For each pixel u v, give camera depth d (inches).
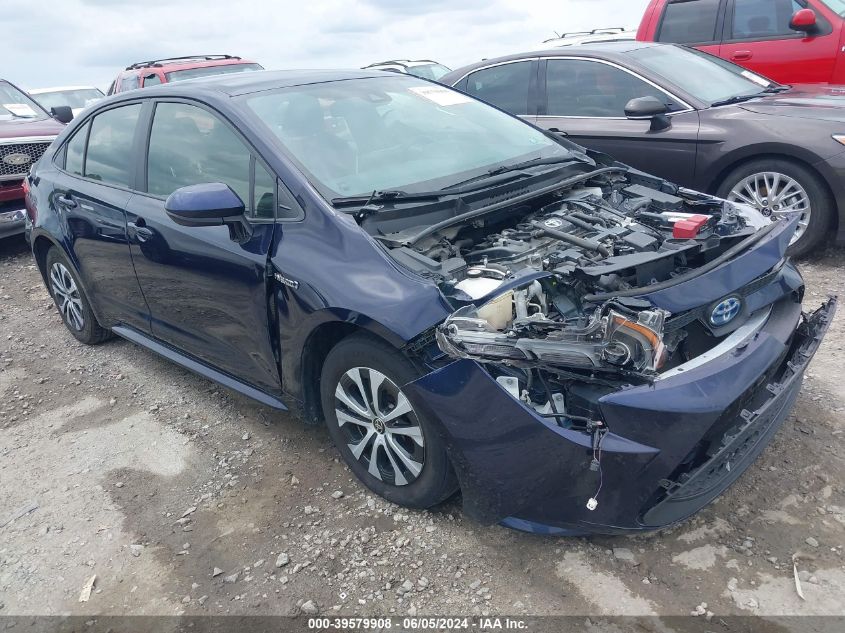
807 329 121.5
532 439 96.4
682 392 96.1
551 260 114.1
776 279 118.8
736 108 219.9
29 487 141.3
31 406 174.9
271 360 133.0
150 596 110.0
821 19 274.8
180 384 178.1
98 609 108.7
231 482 135.6
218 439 151.0
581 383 99.5
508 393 97.2
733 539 108.5
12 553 122.7
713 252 121.3
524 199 131.6
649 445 94.8
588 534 103.5
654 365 95.3
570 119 247.9
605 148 240.1
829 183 200.5
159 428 157.9
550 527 103.7
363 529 118.5
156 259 152.2
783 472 121.6
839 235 205.9
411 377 108.7
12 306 250.2
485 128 162.2
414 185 131.0
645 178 155.6
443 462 110.2
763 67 288.7
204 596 108.6
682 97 226.5
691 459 100.7
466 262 118.3
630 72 235.9
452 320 98.7
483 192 131.0
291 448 144.6
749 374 102.3
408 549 113.0
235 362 145.6
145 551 119.9
